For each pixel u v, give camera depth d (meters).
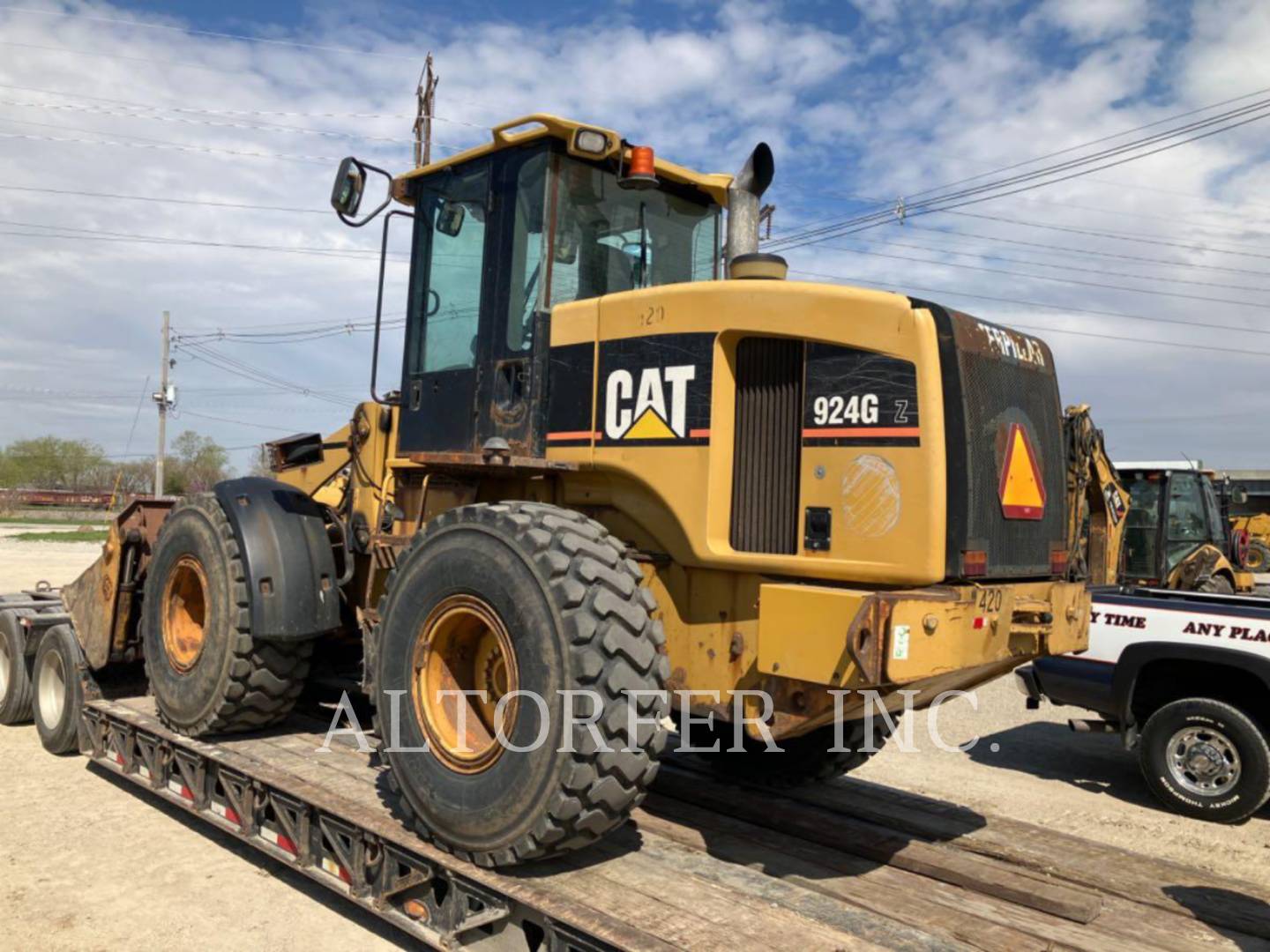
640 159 3.96
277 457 6.25
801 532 3.50
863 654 3.03
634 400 3.82
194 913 4.02
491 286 4.25
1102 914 3.39
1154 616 6.35
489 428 4.23
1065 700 6.74
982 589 3.38
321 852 4.11
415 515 4.73
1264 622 5.95
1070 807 6.06
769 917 3.10
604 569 3.35
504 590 3.42
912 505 3.28
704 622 3.75
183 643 5.19
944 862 3.71
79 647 6.30
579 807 3.21
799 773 4.61
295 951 3.71
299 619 4.70
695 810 4.36
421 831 3.65
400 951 3.73
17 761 6.28
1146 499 11.62
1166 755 6.05
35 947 3.68
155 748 5.26
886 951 2.90
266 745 4.92
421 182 4.75
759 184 4.42
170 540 5.21
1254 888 3.61
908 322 3.34
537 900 3.14
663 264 4.58
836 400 3.45
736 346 3.69
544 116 3.95
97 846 4.76
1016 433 3.67
